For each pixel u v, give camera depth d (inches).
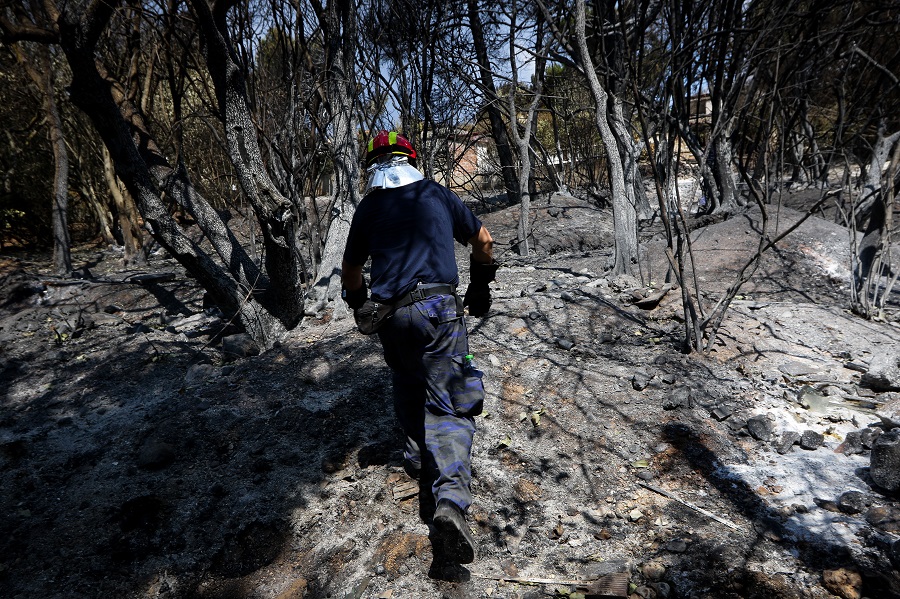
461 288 210.7
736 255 203.8
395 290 90.0
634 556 87.4
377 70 253.3
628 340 147.4
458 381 89.8
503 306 171.6
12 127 375.9
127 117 181.3
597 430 114.3
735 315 155.9
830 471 99.3
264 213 155.7
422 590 85.4
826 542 84.3
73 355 191.0
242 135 152.3
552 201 353.4
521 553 91.1
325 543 97.1
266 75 222.8
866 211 218.2
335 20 204.2
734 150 294.7
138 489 112.6
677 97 173.8
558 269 227.6
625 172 205.6
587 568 86.0
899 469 90.4
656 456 107.3
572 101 388.8
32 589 93.3
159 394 154.0
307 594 88.8
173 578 94.4
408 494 103.0
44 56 285.9
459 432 87.8
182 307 233.1
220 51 144.9
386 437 119.0
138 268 306.0
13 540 103.5
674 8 206.1
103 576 95.1
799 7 266.1
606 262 225.5
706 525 90.9
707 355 135.9
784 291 182.9
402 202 93.4
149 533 102.7
